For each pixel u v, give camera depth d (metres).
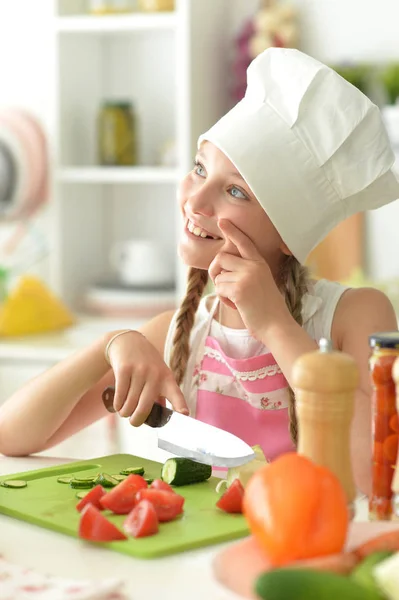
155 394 1.46
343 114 1.45
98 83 3.82
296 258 1.54
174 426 1.38
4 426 1.61
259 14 3.48
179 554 1.03
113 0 3.47
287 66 1.47
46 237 3.80
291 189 1.46
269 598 0.75
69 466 1.41
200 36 3.44
